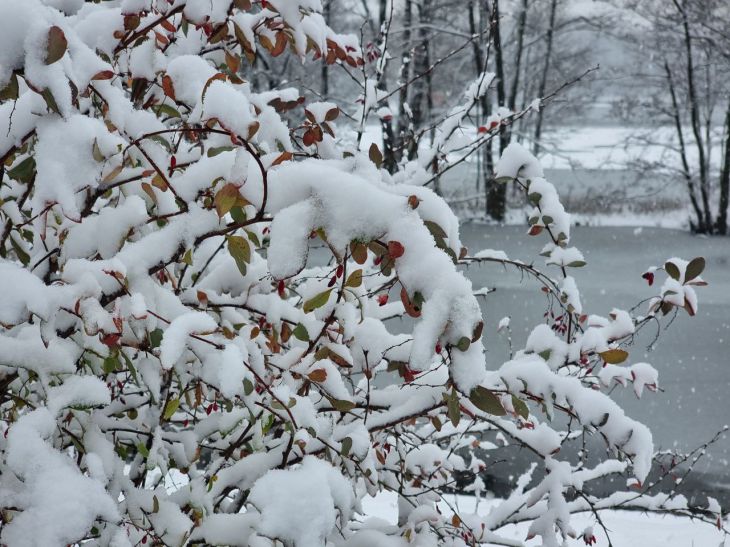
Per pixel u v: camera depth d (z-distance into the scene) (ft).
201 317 5.27
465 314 4.24
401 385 7.93
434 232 4.85
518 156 9.25
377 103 11.29
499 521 9.11
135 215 5.56
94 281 4.89
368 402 7.30
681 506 10.46
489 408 4.51
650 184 92.27
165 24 6.47
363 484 8.93
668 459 17.98
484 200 79.46
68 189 4.23
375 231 4.46
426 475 8.71
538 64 86.74
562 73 83.15
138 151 5.66
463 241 63.21
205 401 8.65
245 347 5.96
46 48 3.92
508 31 78.28
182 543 5.84
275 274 4.33
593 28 79.82
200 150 6.63
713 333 37.40
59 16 4.27
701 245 66.85
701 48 72.79
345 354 6.26
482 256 9.56
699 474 22.49
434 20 60.08
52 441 6.66
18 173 5.13
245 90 7.29
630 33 77.10
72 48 4.40
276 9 6.72
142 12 6.26
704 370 31.81
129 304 5.25
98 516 4.34
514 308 40.83
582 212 83.87
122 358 6.41
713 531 17.56
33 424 4.53
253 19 7.32
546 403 7.27
